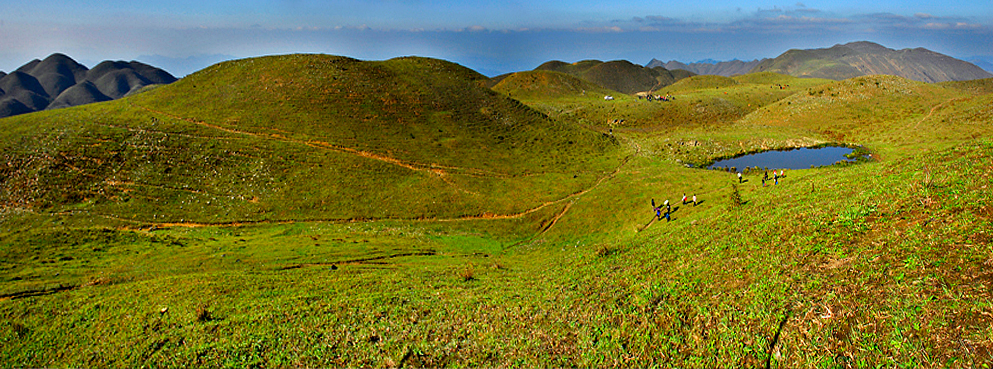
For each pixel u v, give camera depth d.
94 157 73.69
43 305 26.58
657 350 16.97
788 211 29.25
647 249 32.34
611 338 18.55
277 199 66.38
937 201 20.41
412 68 138.62
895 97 131.00
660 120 158.75
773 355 14.66
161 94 103.69
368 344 20.47
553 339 19.44
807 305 16.23
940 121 105.88
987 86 169.00
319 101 101.62
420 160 83.12
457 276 33.16
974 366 11.17
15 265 35.44
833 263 18.66
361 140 88.19
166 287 30.08
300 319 23.81
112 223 59.00
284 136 86.06
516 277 32.34
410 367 18.31
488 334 20.59
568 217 60.47
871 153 90.12
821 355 13.81
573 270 31.36
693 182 65.69
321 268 37.72
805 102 144.00
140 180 69.06
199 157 76.00
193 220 60.25
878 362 12.70
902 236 18.45
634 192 64.31
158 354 20.44
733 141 106.50
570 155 94.50
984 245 15.19
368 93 108.94
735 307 18.02
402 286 30.31
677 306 19.81
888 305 14.41
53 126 84.56
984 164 23.72
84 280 32.16
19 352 21.44
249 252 42.97
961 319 12.62
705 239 29.67
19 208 62.41
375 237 52.91
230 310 25.42
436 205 66.31
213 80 111.75
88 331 23.20
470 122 107.00
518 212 64.38
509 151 94.62
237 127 87.94
